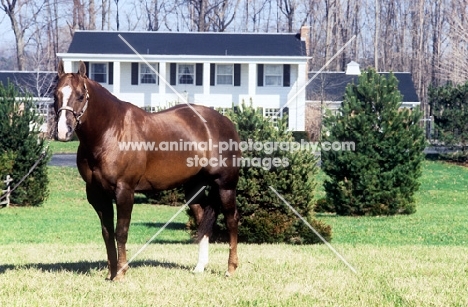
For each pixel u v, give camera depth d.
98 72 46.44
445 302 7.85
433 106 39.00
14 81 48.59
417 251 12.80
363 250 13.02
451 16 65.88
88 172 8.77
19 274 9.33
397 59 72.31
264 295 8.20
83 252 12.71
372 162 22.97
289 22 68.31
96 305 7.57
